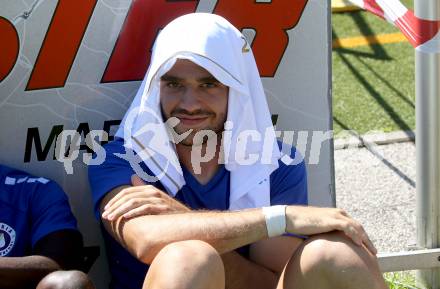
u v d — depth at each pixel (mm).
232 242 3391
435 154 4477
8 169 3971
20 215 3848
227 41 3656
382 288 3305
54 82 4109
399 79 7500
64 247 3746
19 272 3498
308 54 4418
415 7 4340
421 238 4645
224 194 3867
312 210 3439
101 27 4113
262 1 4293
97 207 3723
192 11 4207
